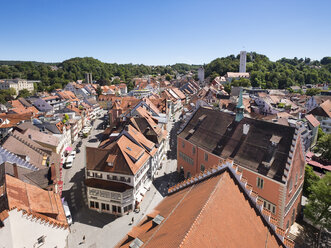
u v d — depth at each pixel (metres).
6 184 27.70
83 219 45.97
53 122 79.50
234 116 51.47
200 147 52.59
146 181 55.06
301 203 48.56
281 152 38.56
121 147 49.25
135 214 47.41
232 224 20.77
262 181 38.78
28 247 24.59
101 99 170.50
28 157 46.28
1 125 76.56
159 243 18.67
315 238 40.59
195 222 17.84
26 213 23.84
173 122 121.75
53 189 40.94
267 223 24.86
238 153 44.25
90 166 48.19
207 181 27.27
